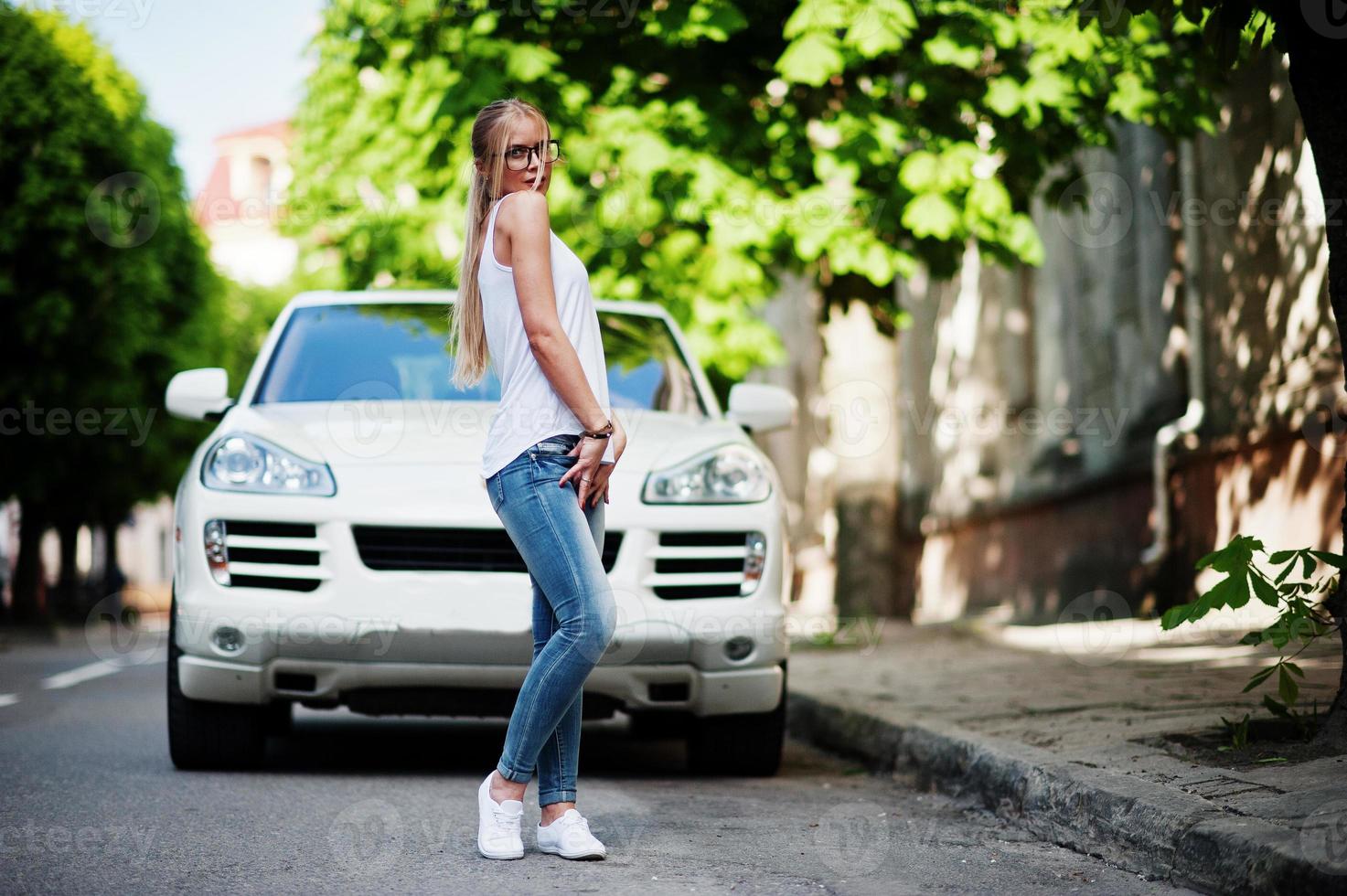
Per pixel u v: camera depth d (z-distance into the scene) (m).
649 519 5.15
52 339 22.00
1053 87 8.52
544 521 3.65
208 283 25.75
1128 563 12.55
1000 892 3.50
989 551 16.62
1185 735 4.80
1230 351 10.70
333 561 5.02
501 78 8.25
